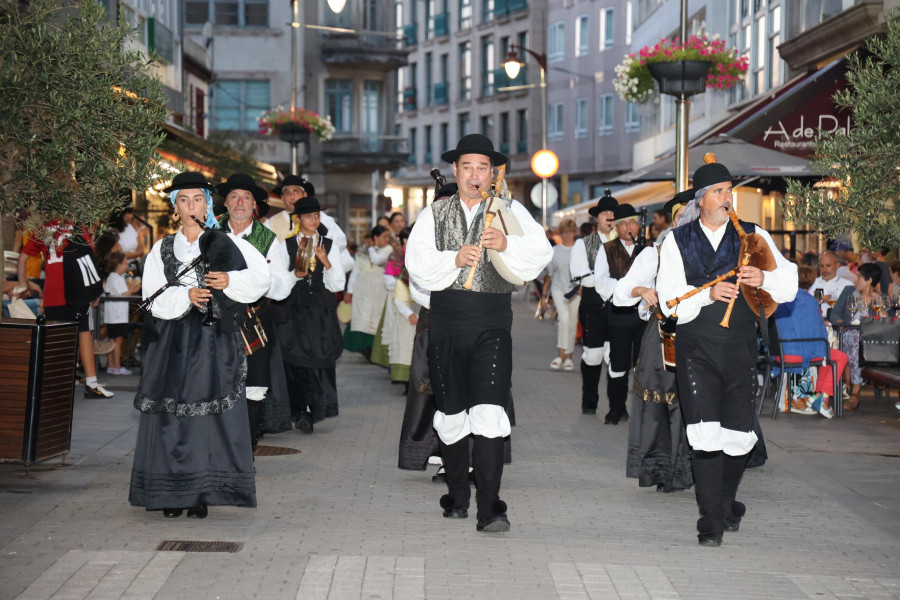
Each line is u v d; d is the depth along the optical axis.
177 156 18.19
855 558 6.38
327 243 10.30
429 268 6.55
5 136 7.38
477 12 63.75
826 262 14.00
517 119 60.78
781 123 16.77
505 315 6.71
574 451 9.64
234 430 6.90
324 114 49.88
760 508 7.58
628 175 16.19
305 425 10.32
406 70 71.56
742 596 5.62
